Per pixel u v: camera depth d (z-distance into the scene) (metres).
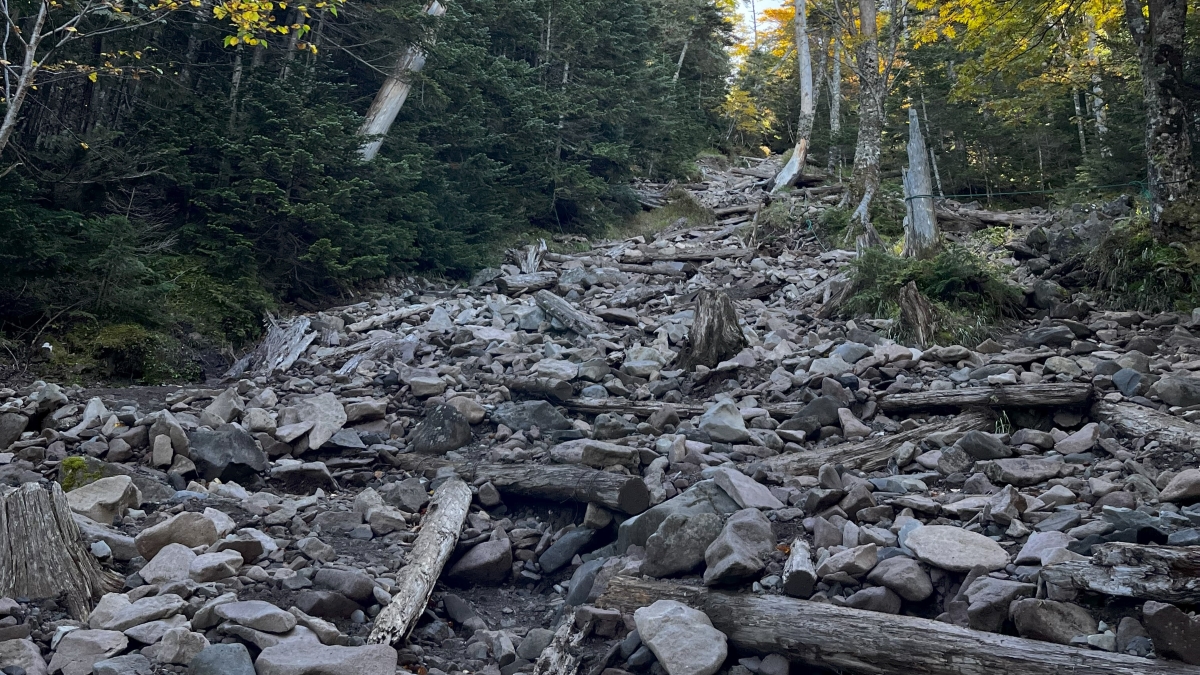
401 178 13.04
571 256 16.53
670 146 24.39
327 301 12.52
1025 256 12.55
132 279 9.60
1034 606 3.53
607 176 20.81
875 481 5.45
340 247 12.07
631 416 7.43
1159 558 3.40
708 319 8.70
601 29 21.31
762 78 43.62
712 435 6.61
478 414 7.39
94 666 3.48
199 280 10.98
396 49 14.72
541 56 19.72
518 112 16.80
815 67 41.06
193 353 10.02
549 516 5.97
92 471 5.61
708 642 3.85
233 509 5.52
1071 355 8.02
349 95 15.87
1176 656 3.17
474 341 9.79
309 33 14.32
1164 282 9.84
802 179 25.75
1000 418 6.39
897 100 25.06
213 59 13.49
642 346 9.38
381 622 4.18
